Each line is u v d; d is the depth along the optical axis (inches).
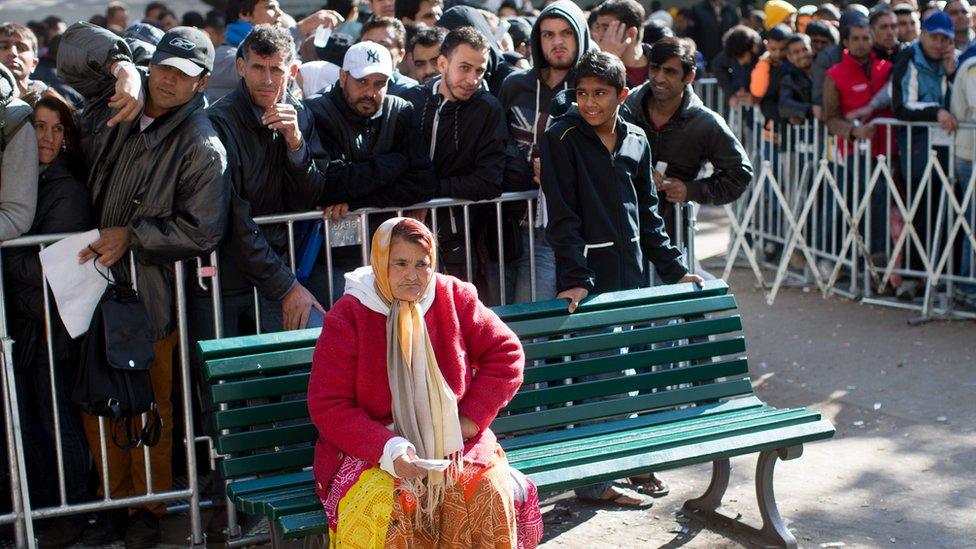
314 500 159.0
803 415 188.2
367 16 360.5
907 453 227.6
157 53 178.1
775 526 185.5
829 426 183.8
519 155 217.6
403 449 148.2
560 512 204.1
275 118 184.9
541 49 219.3
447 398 153.8
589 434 185.3
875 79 337.4
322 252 205.2
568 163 194.9
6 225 179.3
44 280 182.2
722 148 216.1
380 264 154.3
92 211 189.6
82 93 191.3
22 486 183.0
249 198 192.2
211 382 167.2
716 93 505.0
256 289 193.3
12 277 185.9
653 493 210.1
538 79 222.4
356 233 203.0
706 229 457.4
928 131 318.7
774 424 184.4
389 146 205.6
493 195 210.4
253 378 169.9
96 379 180.9
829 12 422.0
